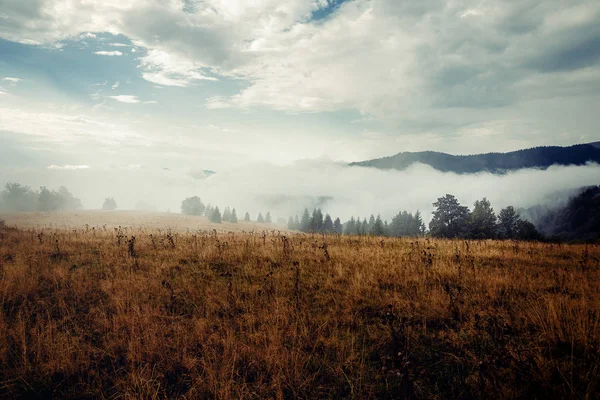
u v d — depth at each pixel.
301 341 4.65
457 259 9.36
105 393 3.83
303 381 3.86
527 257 10.40
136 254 9.88
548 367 3.84
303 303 6.05
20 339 4.62
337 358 4.34
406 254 10.40
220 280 7.50
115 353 4.50
